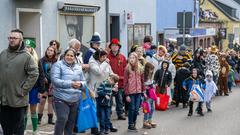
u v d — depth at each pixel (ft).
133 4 76.23
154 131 38.60
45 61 36.99
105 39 66.33
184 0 110.32
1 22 46.65
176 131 38.91
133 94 37.65
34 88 33.50
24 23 52.21
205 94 49.32
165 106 50.01
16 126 27.32
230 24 188.34
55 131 30.09
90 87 35.24
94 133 36.09
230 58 80.69
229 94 69.26
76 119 34.24
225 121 44.32
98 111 36.17
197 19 137.28
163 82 49.60
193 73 49.32
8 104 26.61
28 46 35.53
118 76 39.04
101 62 35.81
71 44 35.50
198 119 45.16
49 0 53.47
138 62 38.37
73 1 58.03
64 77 29.86
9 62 26.53
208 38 151.74
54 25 54.65
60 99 29.81
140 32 79.66
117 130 37.99
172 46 71.31
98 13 64.44
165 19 96.32
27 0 49.90
